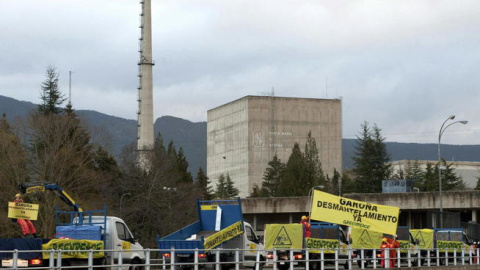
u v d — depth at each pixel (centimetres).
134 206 7631
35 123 6662
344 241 3953
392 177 16000
